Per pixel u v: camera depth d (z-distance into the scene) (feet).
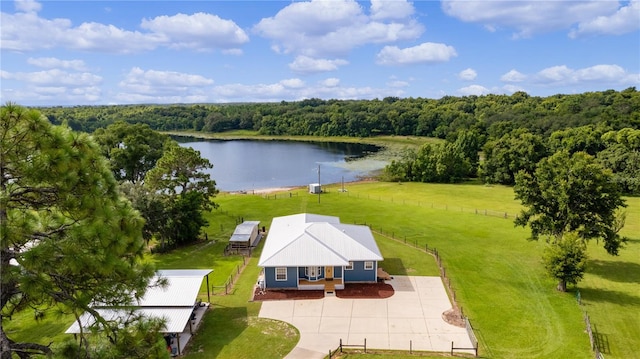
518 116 430.61
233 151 466.29
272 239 124.77
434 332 87.97
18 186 38.01
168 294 87.81
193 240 153.79
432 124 536.83
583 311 96.78
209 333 87.61
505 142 281.33
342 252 113.29
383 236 156.15
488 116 490.08
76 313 39.70
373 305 100.42
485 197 230.48
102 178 40.40
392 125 561.02
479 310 97.45
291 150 470.80
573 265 103.96
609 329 88.79
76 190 38.75
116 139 213.66
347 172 335.26
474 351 80.74
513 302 101.65
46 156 35.94
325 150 467.52
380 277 114.83
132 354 40.29
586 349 81.00
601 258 133.18
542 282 113.91
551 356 78.79
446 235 156.56
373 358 78.38
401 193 244.83
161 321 44.39
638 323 91.35
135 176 219.61
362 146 497.87
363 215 187.21
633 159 239.30
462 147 318.45
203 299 104.37
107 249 37.29
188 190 171.42
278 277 110.11
